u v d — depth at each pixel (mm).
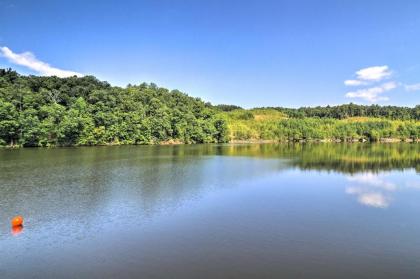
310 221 28062
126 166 59750
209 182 44969
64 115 116312
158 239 23500
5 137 103500
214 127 177375
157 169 56562
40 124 106812
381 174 55219
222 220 28031
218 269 18844
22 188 39688
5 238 23828
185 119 166500
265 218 28766
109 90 160750
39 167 56812
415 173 56688
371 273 18609
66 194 36781
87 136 122500
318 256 20781
